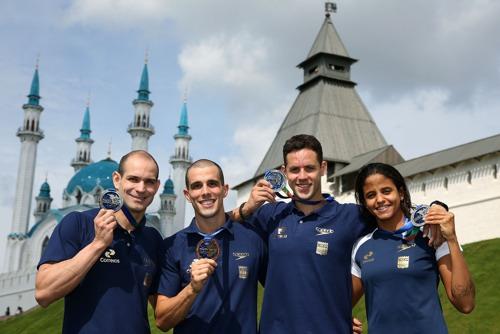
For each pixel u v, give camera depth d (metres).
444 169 13.20
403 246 2.14
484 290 8.75
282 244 2.24
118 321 2.04
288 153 2.32
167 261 2.29
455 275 2.00
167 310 2.11
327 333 2.12
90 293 2.06
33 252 24.73
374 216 2.30
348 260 2.25
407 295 2.07
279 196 2.39
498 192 11.84
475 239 12.12
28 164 26.42
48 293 1.94
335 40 21.64
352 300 2.29
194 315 2.19
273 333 2.17
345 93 20.80
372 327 2.12
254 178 19.94
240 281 2.23
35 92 27.70
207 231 2.30
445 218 2.03
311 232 2.23
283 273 2.20
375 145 19.47
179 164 30.53
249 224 2.40
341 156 18.38
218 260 2.25
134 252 2.17
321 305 2.14
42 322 13.26
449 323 7.69
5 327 14.52
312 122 19.55
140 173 2.21
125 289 2.10
